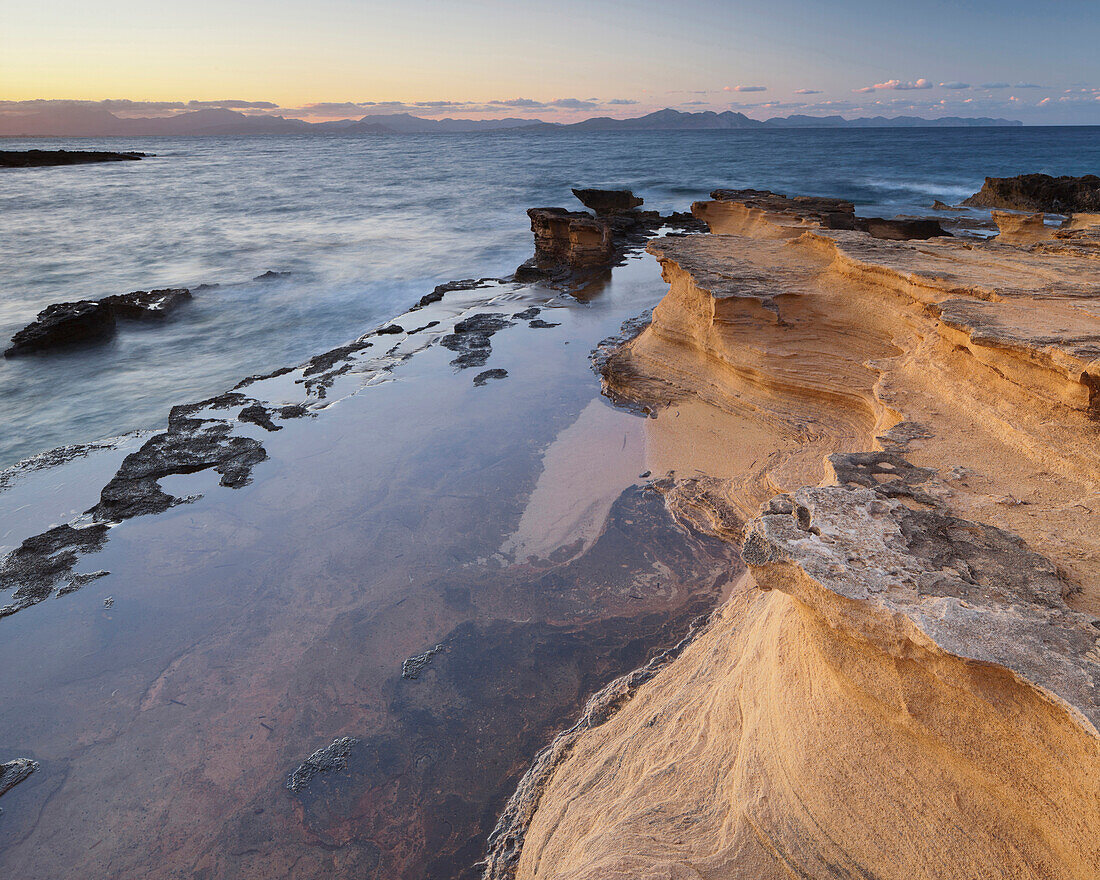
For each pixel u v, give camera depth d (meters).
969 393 8.48
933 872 4.17
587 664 8.57
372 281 32.38
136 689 8.43
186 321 26.33
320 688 8.36
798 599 4.89
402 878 6.23
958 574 4.72
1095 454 6.57
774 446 12.66
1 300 28.81
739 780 5.44
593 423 15.10
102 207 62.78
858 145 157.12
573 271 31.23
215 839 6.62
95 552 11.07
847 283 13.60
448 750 7.49
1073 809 3.65
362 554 10.88
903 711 4.42
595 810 6.17
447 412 16.03
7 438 16.28
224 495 12.66
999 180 46.50
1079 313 8.99
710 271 15.62
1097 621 4.16
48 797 7.06
